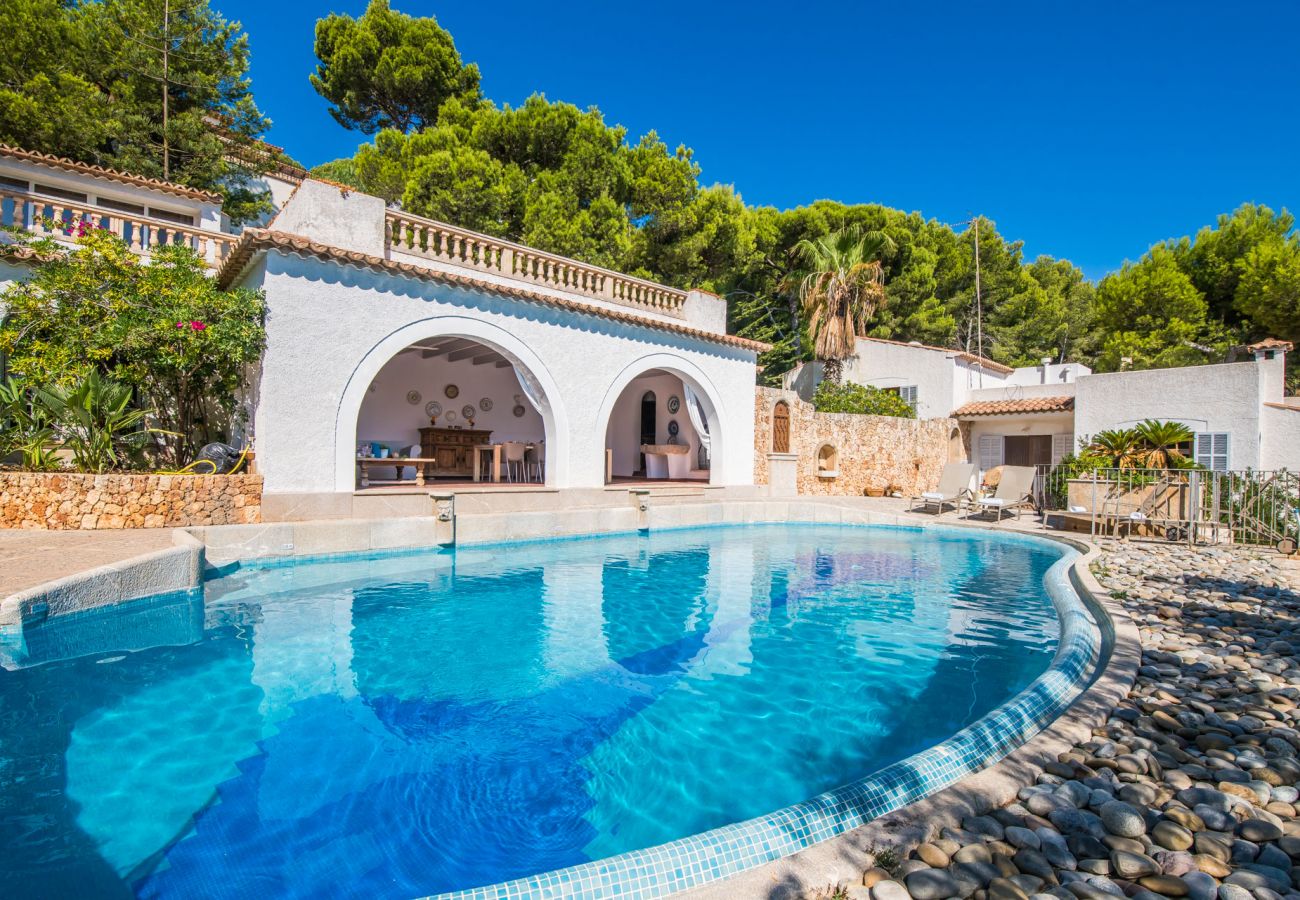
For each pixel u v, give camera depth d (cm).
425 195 1797
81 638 502
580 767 346
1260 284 2417
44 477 773
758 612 687
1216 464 1499
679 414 1895
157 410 1036
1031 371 2327
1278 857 224
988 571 925
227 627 584
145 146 1759
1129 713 350
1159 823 244
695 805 308
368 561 883
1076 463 1521
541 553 1009
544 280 1334
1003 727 318
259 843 269
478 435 1571
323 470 948
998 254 3191
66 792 305
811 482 1816
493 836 280
